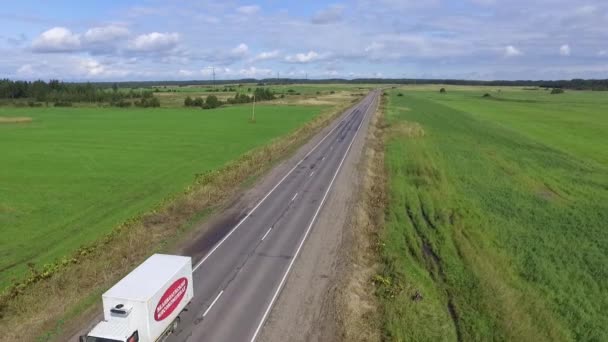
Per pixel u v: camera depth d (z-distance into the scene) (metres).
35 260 29.66
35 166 58.44
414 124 101.75
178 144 76.94
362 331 22.25
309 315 23.47
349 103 184.25
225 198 44.03
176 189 47.91
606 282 28.77
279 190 47.25
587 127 107.31
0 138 82.25
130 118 121.00
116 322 18.73
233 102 184.12
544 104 186.50
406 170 59.25
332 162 61.91
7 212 39.47
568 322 24.17
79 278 26.53
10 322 22.16
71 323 22.22
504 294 26.27
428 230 36.94
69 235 34.19
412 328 22.50
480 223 39.19
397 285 27.20
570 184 53.72
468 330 22.72
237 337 21.52
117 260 29.05
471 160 67.06
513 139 87.88
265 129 97.31
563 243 35.03
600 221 40.25
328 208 41.31
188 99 170.38
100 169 57.19
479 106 174.50
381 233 35.78
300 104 178.38
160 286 19.97
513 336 22.09
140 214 37.19
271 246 32.41
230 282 26.94
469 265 30.31
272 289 26.12
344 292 25.77
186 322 22.69
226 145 76.12
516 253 33.12
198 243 32.75
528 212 42.72
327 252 31.52
